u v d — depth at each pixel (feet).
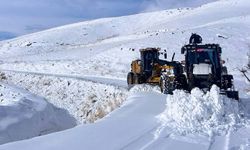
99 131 34.99
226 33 166.09
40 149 29.25
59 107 101.50
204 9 334.44
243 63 126.11
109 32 395.55
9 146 30.45
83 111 96.37
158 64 82.33
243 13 262.26
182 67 69.77
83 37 377.30
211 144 30.35
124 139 31.71
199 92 41.52
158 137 32.27
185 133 33.76
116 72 135.44
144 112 45.85
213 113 37.81
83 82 110.42
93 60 156.25
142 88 75.00
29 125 67.31
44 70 156.46
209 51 59.52
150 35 214.90
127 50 160.66
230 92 50.19
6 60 225.76
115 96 87.71
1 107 68.18
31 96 89.66
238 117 39.11
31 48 321.73
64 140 31.89
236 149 28.66
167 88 62.80
